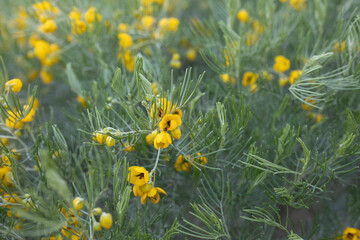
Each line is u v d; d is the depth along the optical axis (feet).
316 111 1.45
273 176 1.28
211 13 2.03
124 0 1.86
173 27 1.57
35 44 1.72
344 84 1.30
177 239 1.37
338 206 1.58
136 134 1.12
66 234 1.15
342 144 1.16
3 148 1.19
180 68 1.90
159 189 1.11
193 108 1.25
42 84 1.98
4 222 1.20
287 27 1.58
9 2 1.98
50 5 1.60
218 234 1.16
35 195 1.14
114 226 1.23
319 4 1.46
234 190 1.36
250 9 1.67
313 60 1.22
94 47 1.61
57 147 1.21
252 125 1.49
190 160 1.16
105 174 1.18
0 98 1.15
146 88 1.06
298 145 1.47
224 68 1.38
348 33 1.26
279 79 1.47
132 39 1.65
